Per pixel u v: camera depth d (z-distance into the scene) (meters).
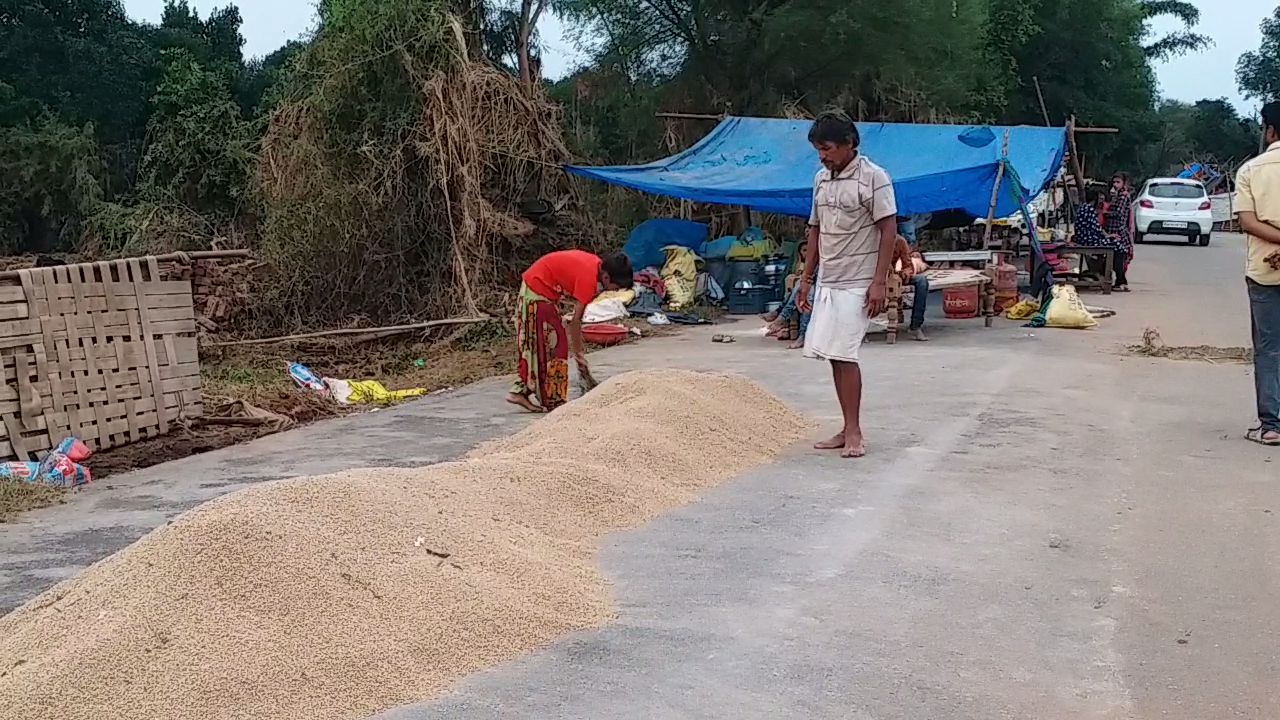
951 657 3.61
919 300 11.76
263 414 8.17
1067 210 20.20
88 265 7.25
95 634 3.30
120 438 7.37
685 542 4.80
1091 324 12.52
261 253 16.19
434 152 14.36
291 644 3.39
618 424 5.98
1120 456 6.32
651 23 22.52
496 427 7.79
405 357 12.76
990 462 6.20
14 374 6.72
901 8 21.45
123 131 29.30
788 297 12.24
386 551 3.88
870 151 15.52
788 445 6.68
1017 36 31.97
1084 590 4.21
